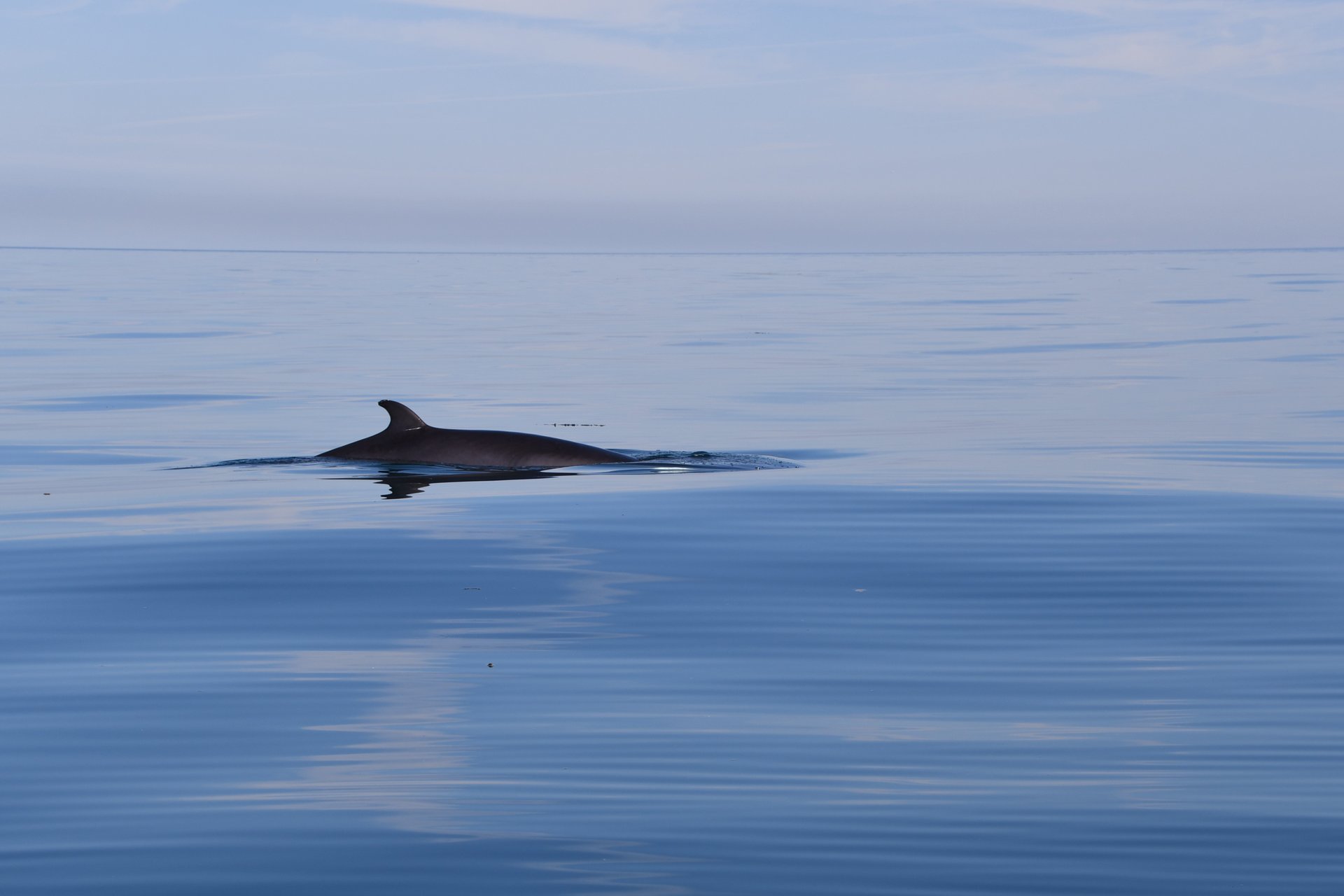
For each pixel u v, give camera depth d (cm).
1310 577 2886
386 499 3859
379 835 1495
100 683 2109
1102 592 2761
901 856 1436
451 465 4519
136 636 2408
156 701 2012
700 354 9931
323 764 1730
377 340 11300
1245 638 2394
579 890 1358
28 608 2622
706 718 1925
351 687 2075
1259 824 1513
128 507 3775
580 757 1755
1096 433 5516
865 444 5209
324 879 1384
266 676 2141
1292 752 1758
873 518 3578
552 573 2920
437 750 1784
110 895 1349
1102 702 2002
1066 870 1398
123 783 1664
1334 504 3788
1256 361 8912
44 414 6272
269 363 9088
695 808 1575
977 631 2442
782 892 1353
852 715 1944
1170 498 3906
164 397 7038
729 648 2319
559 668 2189
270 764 1730
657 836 1495
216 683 2103
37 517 3638
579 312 16012
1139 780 1659
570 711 1955
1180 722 1902
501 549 3167
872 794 1617
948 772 1694
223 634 2423
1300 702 1989
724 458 4662
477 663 2219
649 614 2564
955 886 1362
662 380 8006
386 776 1686
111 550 3169
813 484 4131
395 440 4678
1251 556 3095
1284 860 1416
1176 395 7000
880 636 2409
